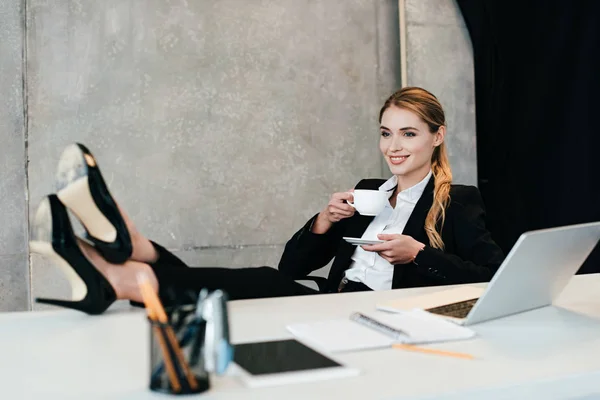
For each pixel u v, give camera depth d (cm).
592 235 137
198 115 337
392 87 370
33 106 315
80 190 136
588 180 342
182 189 335
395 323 123
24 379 91
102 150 324
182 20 334
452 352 105
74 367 97
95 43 323
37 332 122
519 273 122
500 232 364
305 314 137
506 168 362
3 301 312
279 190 350
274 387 86
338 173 360
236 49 342
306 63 354
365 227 249
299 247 255
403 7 356
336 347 106
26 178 315
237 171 344
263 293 171
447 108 362
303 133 354
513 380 90
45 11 316
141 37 329
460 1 363
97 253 141
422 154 248
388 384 88
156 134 331
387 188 261
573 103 344
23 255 314
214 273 163
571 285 174
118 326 127
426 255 217
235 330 121
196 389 83
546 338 116
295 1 352
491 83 364
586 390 94
